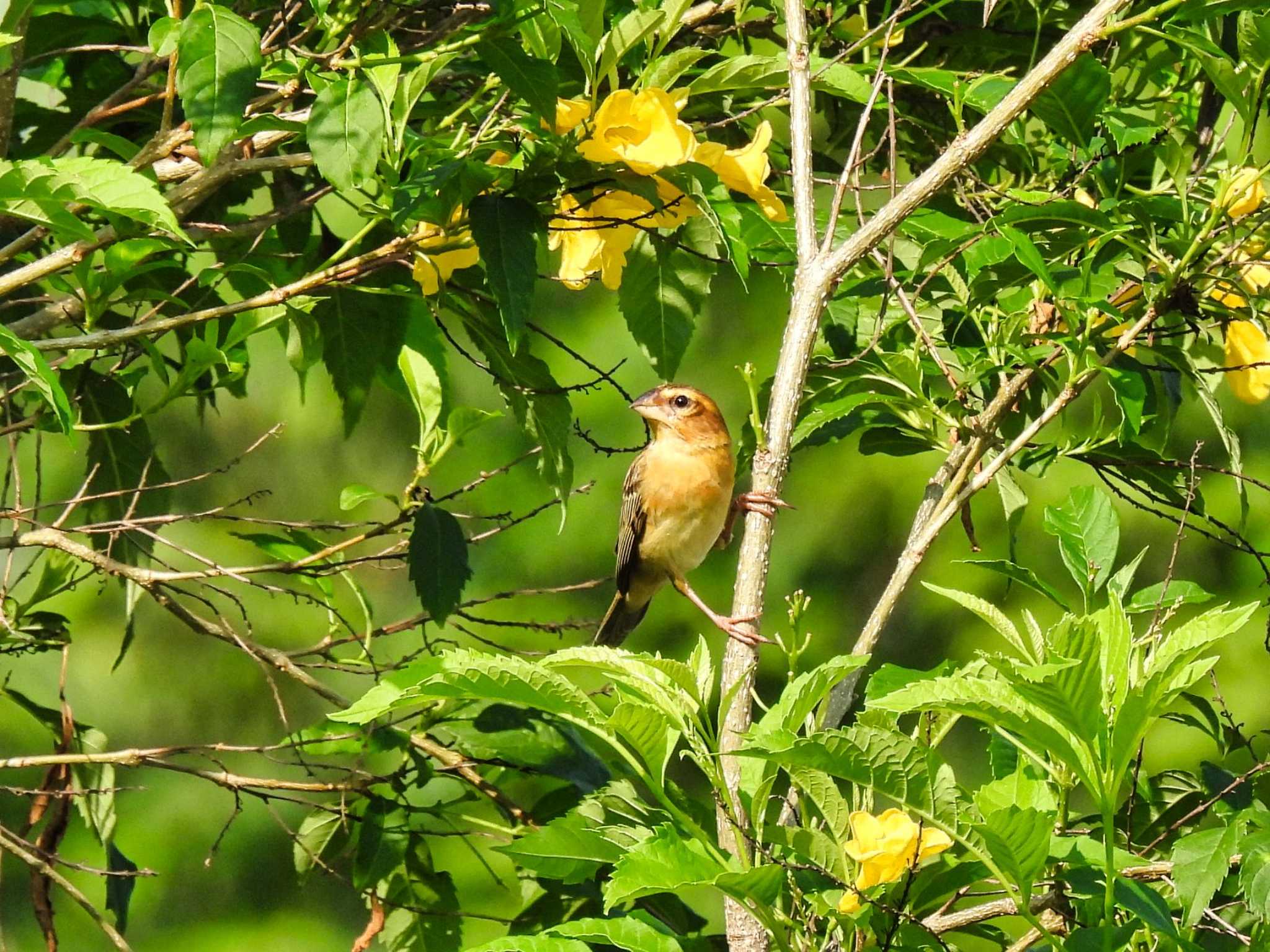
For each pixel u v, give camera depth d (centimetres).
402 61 638
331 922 2209
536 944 498
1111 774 464
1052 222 683
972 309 725
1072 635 443
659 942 513
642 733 500
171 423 2247
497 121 702
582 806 666
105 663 2234
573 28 620
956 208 838
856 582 2323
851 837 506
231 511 2234
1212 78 652
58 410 555
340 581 2098
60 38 863
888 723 491
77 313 761
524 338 759
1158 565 2161
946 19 877
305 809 2231
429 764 841
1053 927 572
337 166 610
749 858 509
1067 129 718
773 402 571
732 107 880
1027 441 650
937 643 2261
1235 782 633
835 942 517
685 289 757
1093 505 656
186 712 2230
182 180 720
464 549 809
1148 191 782
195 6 656
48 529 757
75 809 1736
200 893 2166
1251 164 680
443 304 720
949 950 517
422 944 830
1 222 769
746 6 796
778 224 743
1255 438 2152
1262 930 518
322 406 2305
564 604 2278
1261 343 731
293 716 2247
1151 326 679
